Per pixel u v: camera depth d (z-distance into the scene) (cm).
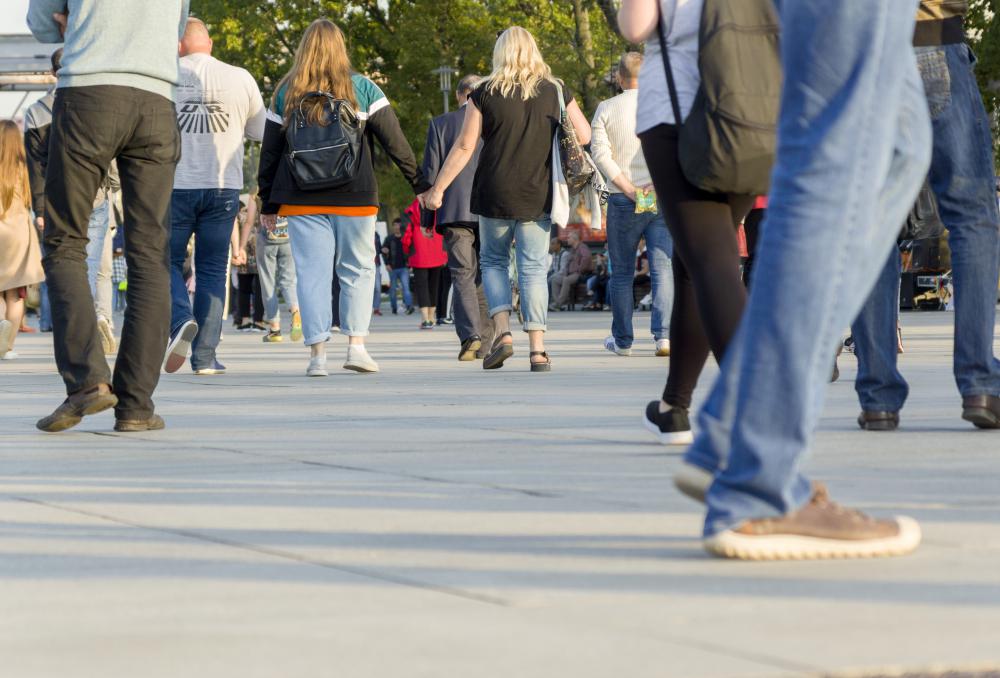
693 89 1154
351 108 2500
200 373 2669
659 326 3098
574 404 1908
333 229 2594
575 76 9750
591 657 596
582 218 8119
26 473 1245
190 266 4994
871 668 577
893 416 1509
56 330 1580
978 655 600
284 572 786
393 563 808
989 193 1501
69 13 1588
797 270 793
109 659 606
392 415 1773
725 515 805
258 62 10969
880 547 814
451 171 2636
